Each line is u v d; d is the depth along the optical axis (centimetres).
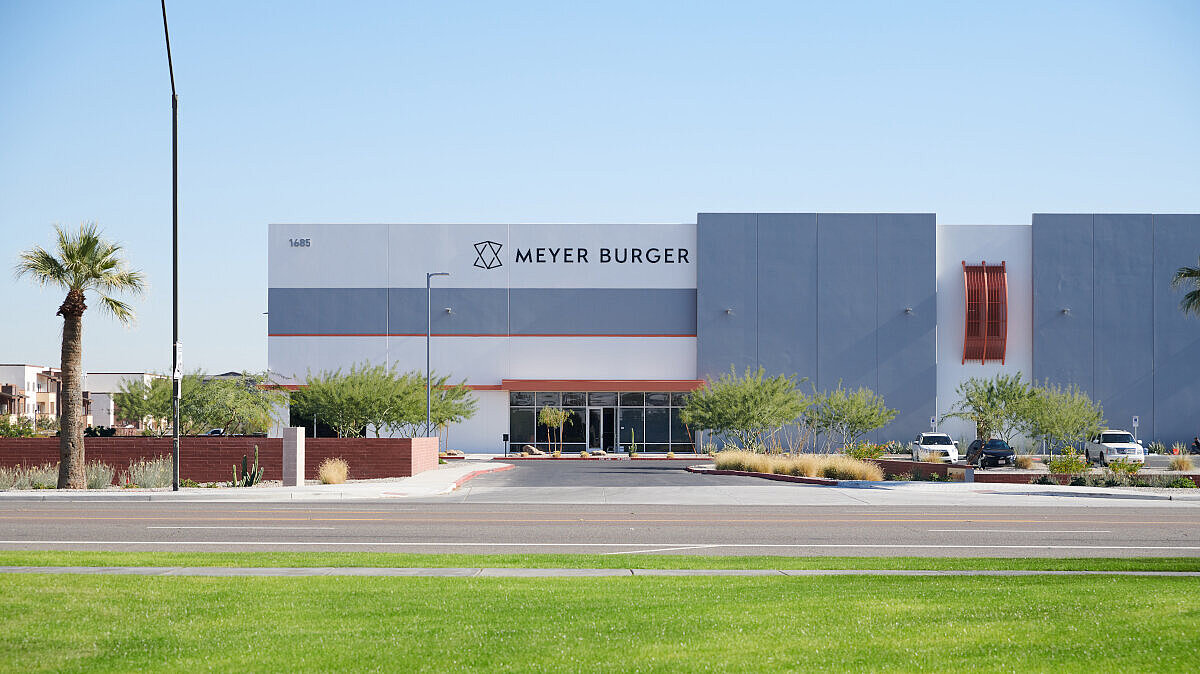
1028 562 1462
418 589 1159
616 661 806
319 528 1931
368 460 3706
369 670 781
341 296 6294
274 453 3566
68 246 2988
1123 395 6262
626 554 1546
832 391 6250
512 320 6325
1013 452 4959
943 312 6344
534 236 6353
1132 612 1009
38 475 3161
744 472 4006
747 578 1280
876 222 6303
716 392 5366
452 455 5891
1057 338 6278
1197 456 5859
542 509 2428
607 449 6306
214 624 948
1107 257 6303
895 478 3909
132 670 784
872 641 874
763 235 6316
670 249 6356
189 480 3516
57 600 1066
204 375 5562
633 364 6322
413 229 6331
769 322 6284
